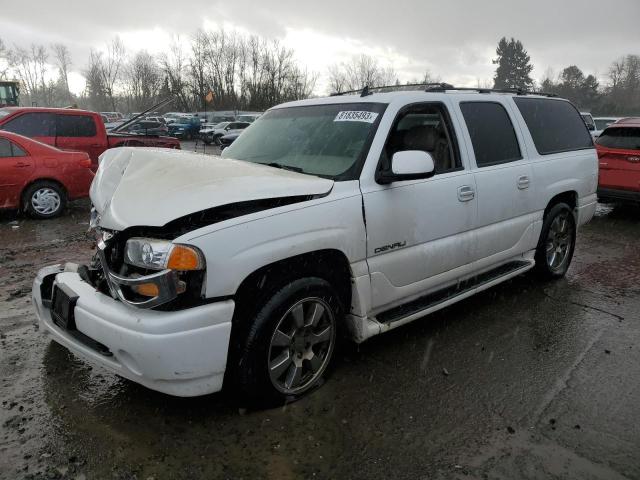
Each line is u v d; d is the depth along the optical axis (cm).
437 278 395
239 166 334
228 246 271
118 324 269
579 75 8350
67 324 299
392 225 350
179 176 308
